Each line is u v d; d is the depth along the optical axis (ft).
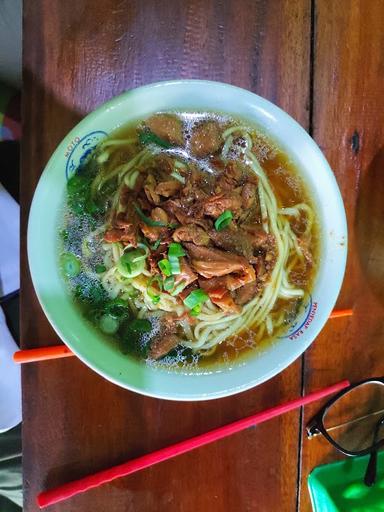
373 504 0.95
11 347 1.10
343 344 0.97
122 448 0.90
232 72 0.91
